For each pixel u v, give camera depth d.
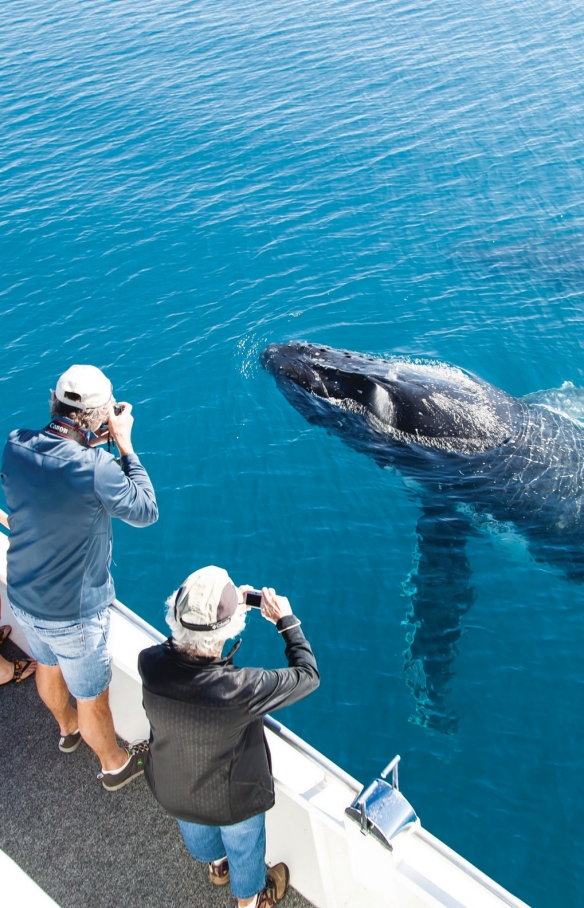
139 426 12.87
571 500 10.81
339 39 28.39
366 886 4.06
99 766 5.30
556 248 17.03
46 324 15.37
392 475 11.59
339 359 12.53
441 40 27.95
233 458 12.13
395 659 9.38
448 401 11.51
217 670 3.62
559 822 7.88
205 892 4.62
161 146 21.62
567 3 30.78
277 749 4.32
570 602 10.05
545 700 8.95
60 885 4.68
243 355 14.13
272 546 10.84
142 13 32.59
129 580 10.55
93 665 4.54
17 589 4.38
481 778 8.27
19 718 5.62
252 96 24.25
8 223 18.61
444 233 17.70
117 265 16.92
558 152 20.75
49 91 25.52
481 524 10.89
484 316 15.04
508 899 3.57
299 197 19.08
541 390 13.29
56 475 4.18
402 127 22.17
